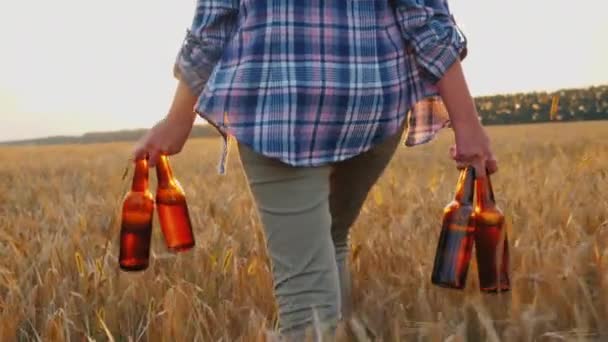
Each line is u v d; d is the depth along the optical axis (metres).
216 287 3.84
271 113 2.33
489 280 2.67
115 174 13.66
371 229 4.86
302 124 2.32
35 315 3.43
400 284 3.51
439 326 2.42
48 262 4.23
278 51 2.34
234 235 4.96
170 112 2.69
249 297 3.36
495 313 2.99
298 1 2.35
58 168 19.20
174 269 4.08
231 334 3.04
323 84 2.32
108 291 3.59
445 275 2.62
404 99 2.46
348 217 3.06
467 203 2.62
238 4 2.47
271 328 3.00
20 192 10.84
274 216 2.44
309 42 2.34
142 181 2.79
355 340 2.58
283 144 2.32
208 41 2.49
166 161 2.93
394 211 5.81
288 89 2.32
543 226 4.47
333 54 2.35
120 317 3.39
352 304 3.34
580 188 6.13
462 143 2.51
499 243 2.64
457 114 2.50
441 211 5.61
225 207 6.25
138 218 2.78
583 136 25.27
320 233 2.44
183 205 2.93
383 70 2.41
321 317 2.45
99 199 8.27
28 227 5.98
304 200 2.41
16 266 4.35
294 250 2.44
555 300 2.83
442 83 2.49
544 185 6.71
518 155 16.05
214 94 2.42
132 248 2.78
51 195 10.00
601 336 2.60
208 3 2.49
